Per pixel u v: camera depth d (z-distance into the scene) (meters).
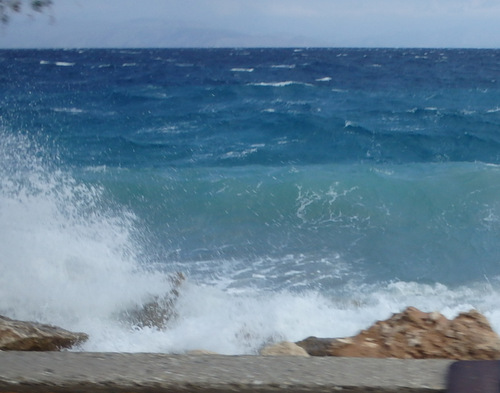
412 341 4.70
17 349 5.51
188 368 2.95
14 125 26.91
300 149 22.75
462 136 24.19
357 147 23.08
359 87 43.78
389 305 8.58
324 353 4.90
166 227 12.24
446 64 76.94
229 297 8.27
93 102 35.66
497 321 8.05
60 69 66.19
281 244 11.35
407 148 23.17
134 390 2.83
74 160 20.08
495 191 13.91
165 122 28.27
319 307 8.25
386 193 14.01
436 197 13.67
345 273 9.88
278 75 57.44
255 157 21.42
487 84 46.22
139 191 14.27
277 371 2.92
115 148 22.45
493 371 2.88
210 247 11.12
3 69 66.44
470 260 10.58
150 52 152.62
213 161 20.77
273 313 7.76
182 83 47.78
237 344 6.98
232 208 13.49
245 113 30.17
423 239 11.62
